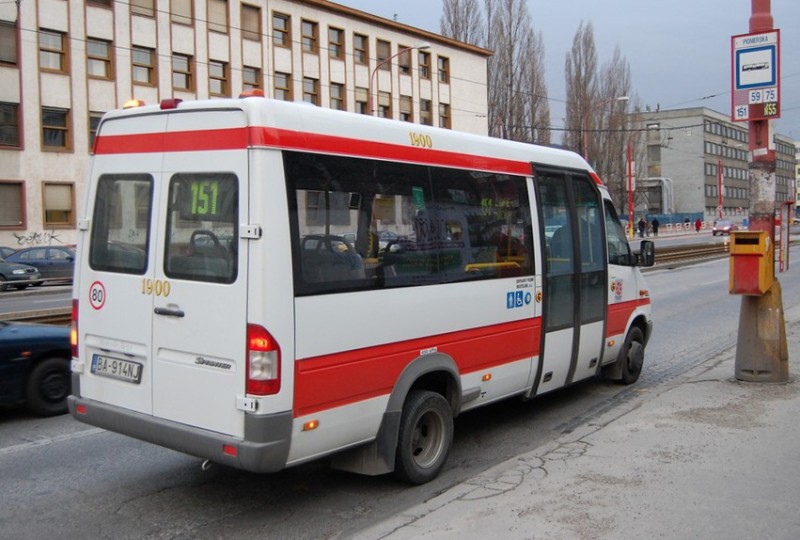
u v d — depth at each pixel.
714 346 11.07
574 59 53.59
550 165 6.80
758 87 7.57
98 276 5.09
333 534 4.54
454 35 49.88
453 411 5.64
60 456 6.11
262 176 4.21
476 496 4.80
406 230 5.11
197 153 4.52
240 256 4.24
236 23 36.81
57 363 7.38
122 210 4.97
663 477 5.04
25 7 30.25
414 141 5.25
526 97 49.19
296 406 4.32
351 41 42.66
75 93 31.83
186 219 4.55
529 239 6.39
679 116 100.62
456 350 5.52
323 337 4.46
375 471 5.00
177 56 34.72
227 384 4.32
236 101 4.33
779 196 111.62
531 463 5.43
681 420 6.42
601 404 7.64
